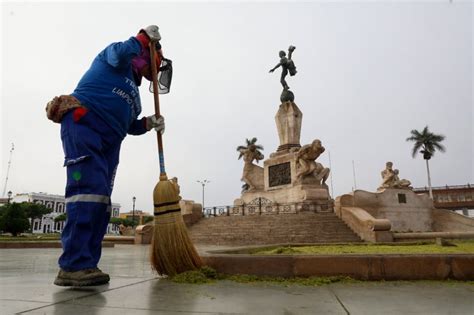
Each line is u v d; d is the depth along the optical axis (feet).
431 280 15.34
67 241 13.82
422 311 9.87
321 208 72.13
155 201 16.30
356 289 13.44
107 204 14.73
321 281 14.85
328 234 57.21
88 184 14.07
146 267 22.03
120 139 15.98
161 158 16.97
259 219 65.62
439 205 224.12
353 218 58.95
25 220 104.12
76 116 14.42
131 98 16.14
